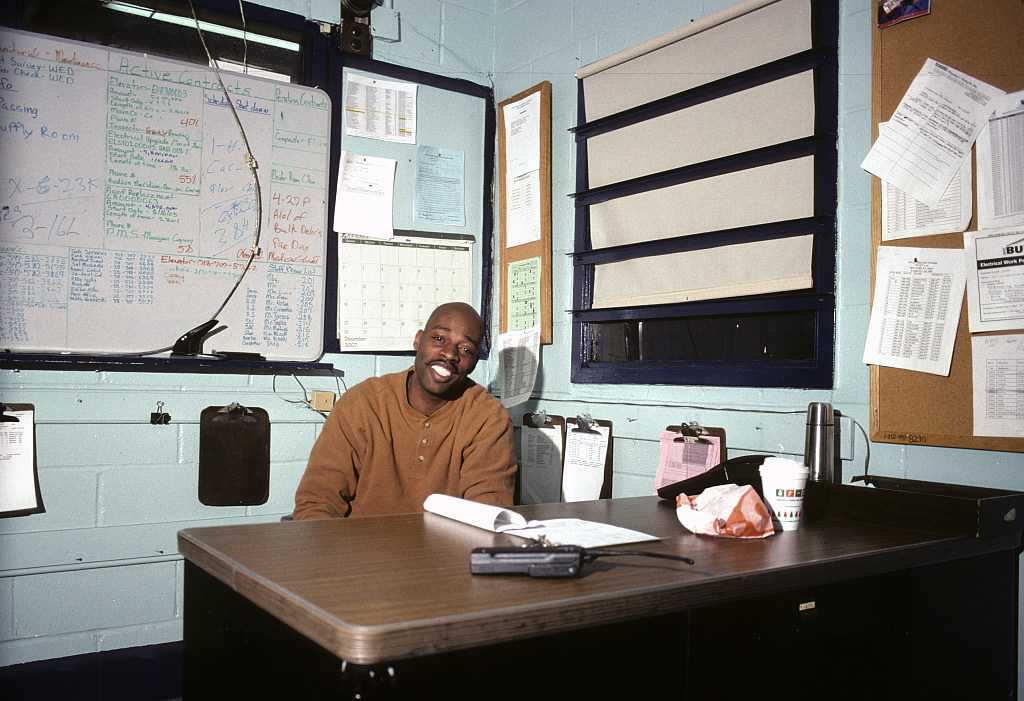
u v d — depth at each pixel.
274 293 2.62
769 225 2.10
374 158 2.85
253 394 2.58
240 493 2.53
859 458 1.90
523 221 2.92
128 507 2.37
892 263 1.84
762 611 1.08
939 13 1.78
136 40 2.43
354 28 2.79
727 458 2.17
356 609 0.84
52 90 2.26
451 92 3.04
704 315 2.29
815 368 2.00
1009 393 1.63
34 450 2.23
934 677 1.32
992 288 1.67
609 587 0.95
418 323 2.92
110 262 2.34
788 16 2.10
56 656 2.26
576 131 2.71
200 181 2.49
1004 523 1.43
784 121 2.10
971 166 1.71
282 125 2.64
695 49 2.34
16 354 2.19
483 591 0.93
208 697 1.16
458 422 2.09
